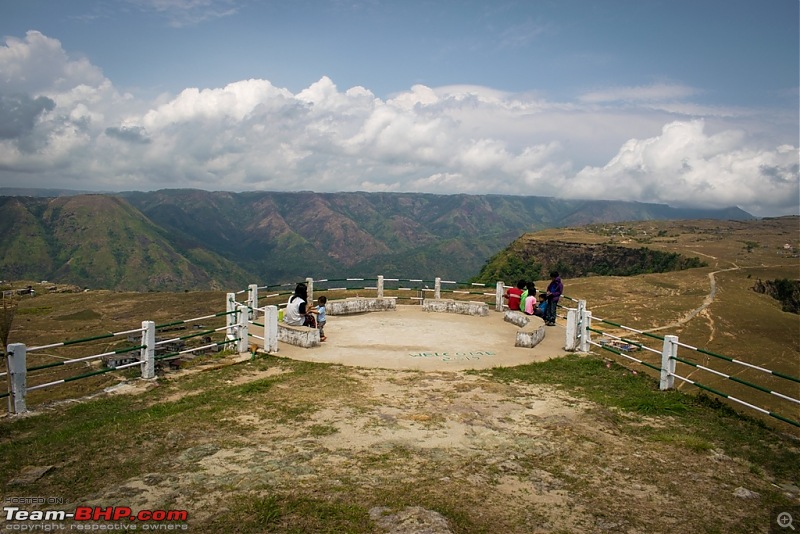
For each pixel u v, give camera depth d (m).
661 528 5.29
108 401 9.16
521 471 6.43
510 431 7.77
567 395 9.80
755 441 7.92
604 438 7.70
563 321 18.16
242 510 5.23
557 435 7.66
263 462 6.47
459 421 8.12
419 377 10.74
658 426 8.42
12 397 8.38
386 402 9.00
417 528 4.93
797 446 7.82
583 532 5.13
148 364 10.41
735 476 6.64
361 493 5.65
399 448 7.00
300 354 12.62
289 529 4.93
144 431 7.53
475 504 5.54
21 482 5.88
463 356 12.74
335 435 7.44
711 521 5.47
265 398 9.17
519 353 13.18
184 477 6.02
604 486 6.15
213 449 6.88
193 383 10.30
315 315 14.56
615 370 11.84
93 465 6.38
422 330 15.84
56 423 8.09
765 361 42.72
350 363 11.84
